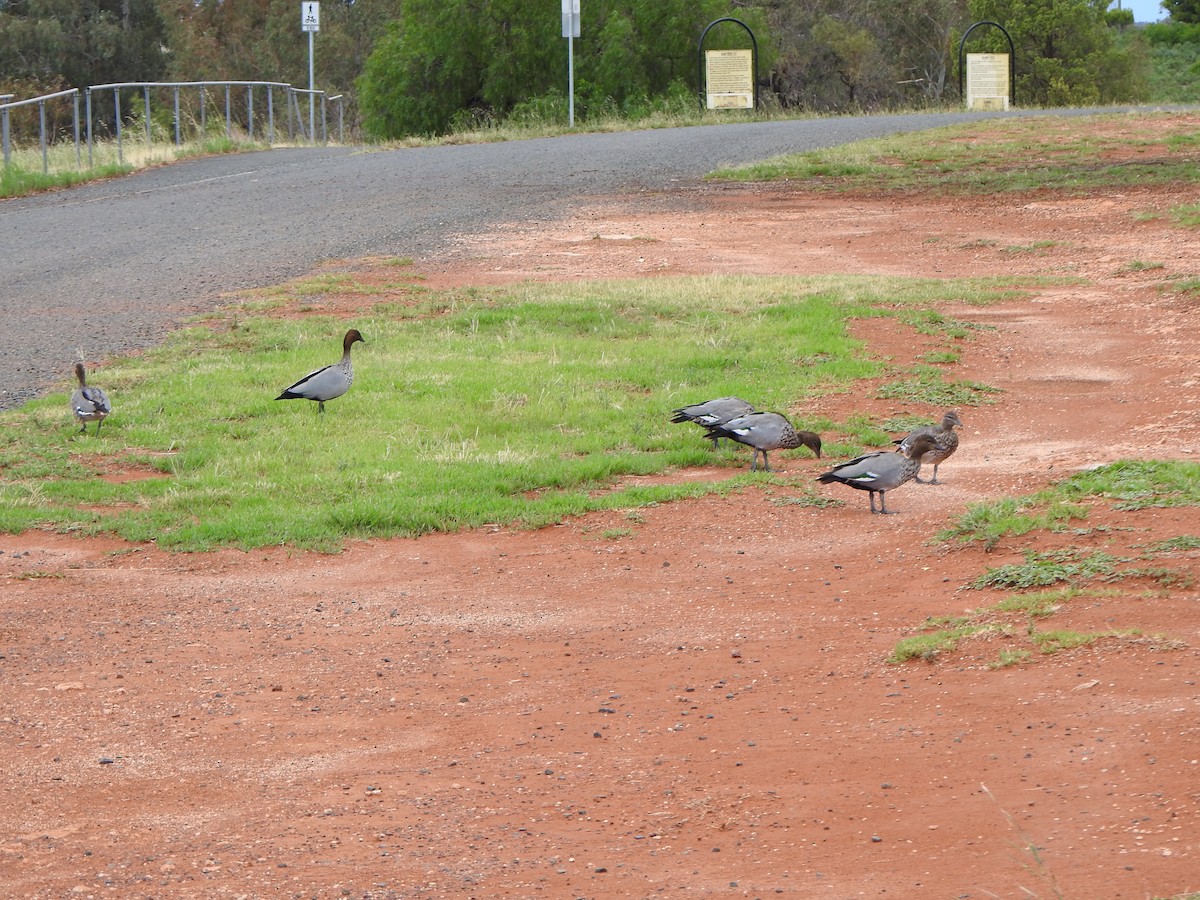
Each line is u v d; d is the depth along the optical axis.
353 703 8.88
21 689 9.20
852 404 16.27
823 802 6.92
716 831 6.71
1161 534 10.61
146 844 6.89
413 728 8.41
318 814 7.19
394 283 22.95
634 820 6.91
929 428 13.23
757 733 7.96
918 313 20.41
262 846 6.81
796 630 9.80
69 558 12.05
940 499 12.90
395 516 12.77
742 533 12.34
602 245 26.19
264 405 16.23
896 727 7.82
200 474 14.08
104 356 18.53
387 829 6.95
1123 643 8.51
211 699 9.00
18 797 7.52
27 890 6.38
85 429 15.44
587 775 7.53
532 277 23.52
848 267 24.31
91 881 6.46
